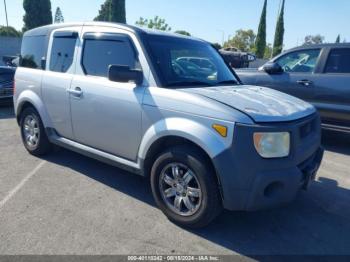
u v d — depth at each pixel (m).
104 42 3.91
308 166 3.16
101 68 3.89
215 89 3.47
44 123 4.64
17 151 5.32
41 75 4.60
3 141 5.88
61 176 4.36
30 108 4.88
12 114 8.54
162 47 3.69
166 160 3.20
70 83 4.13
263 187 2.80
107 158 3.88
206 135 2.88
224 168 2.80
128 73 3.29
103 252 2.81
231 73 4.43
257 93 3.60
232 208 2.90
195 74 3.79
